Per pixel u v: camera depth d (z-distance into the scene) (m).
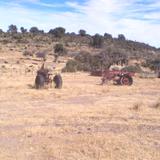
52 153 10.82
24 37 136.50
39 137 12.69
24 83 30.62
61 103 21.23
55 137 12.66
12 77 37.19
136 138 12.72
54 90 27.08
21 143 11.92
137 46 148.88
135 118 16.39
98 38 127.94
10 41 123.69
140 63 81.62
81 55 63.50
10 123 14.86
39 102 21.45
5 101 21.52
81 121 15.52
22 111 18.03
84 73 48.25
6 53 93.31
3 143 11.90
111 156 10.59
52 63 70.12
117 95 26.06
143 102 21.66
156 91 29.30
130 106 19.78
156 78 45.09
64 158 10.42
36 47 116.69
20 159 10.30
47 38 139.00
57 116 16.56
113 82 35.12
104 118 16.28
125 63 74.50
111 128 14.27
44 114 17.06
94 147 11.38
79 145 11.62
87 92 26.95
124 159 10.38
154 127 14.61
